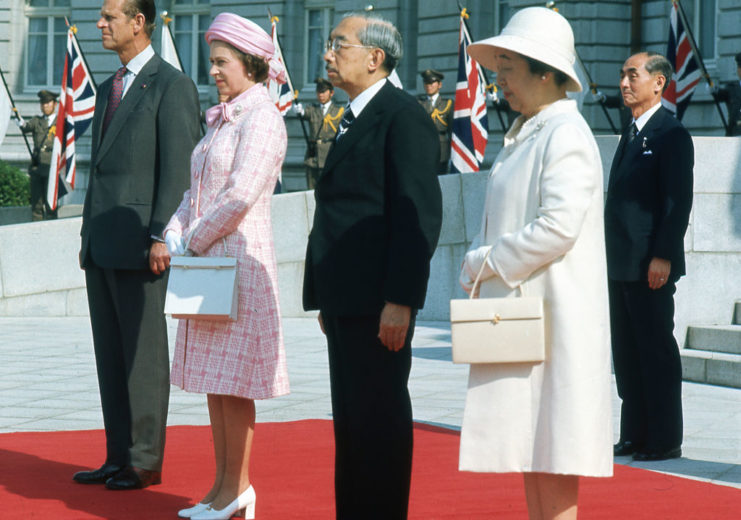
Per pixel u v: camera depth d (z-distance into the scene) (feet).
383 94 16.44
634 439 25.40
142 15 21.71
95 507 19.80
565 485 14.37
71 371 37.09
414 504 20.20
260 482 21.93
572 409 13.92
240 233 18.81
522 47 14.44
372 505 16.28
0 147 118.42
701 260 38.04
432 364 39.11
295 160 105.40
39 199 80.02
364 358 16.30
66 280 54.70
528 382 14.12
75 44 73.26
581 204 13.92
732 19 77.00
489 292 14.57
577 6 84.79
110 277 21.44
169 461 23.73
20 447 25.23
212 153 19.04
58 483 21.63
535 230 13.96
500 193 14.64
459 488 21.50
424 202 15.92
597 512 19.76
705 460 24.68
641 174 25.02
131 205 21.20
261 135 18.71
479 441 14.25
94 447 25.30
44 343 44.09
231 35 19.03
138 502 20.21
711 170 38.06
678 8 56.65
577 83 14.55
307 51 109.50
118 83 22.02
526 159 14.42
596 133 84.02
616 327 25.50
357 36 16.44
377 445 16.29
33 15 121.29
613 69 84.89
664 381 24.75
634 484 22.04
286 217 54.60
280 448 25.26
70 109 73.15
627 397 25.46
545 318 14.16
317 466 23.40
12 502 20.07
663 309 24.85
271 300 18.98
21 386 34.19
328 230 16.44
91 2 117.80
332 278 16.33
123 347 21.45
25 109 119.65
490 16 94.43
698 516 19.53
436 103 65.62
